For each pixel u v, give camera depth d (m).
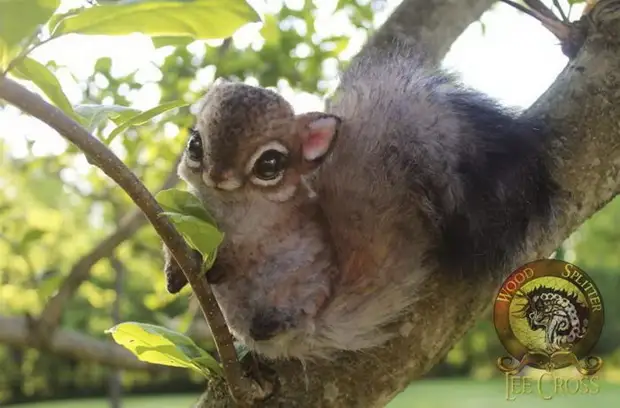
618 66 0.55
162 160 1.22
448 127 0.55
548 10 0.58
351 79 0.58
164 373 1.17
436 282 0.54
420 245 0.54
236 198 0.54
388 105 0.56
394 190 0.54
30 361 3.11
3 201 1.48
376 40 0.70
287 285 0.55
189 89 1.05
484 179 0.54
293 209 0.55
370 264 0.55
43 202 1.49
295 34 1.05
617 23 0.56
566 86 0.56
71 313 1.99
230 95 0.54
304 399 0.54
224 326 0.49
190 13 0.45
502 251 0.54
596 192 0.55
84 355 1.11
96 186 1.34
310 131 0.54
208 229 0.47
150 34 0.45
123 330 0.51
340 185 0.55
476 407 2.55
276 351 0.54
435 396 2.92
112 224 1.62
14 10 0.43
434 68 0.58
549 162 0.55
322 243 0.55
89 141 0.44
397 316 0.54
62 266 1.53
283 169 0.54
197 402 0.56
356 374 0.54
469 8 0.71
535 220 0.55
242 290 0.55
